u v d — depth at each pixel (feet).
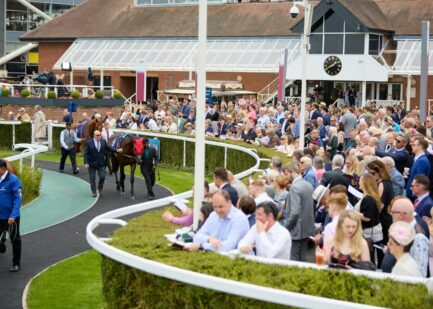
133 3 230.48
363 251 28.94
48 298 43.60
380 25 178.29
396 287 24.82
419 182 36.76
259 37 198.70
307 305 23.73
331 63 178.60
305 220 39.78
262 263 27.91
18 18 273.75
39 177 80.33
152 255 29.63
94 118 92.53
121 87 212.84
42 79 158.61
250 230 31.22
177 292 28.04
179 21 216.54
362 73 175.83
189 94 161.17
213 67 196.44
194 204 35.55
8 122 119.65
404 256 26.78
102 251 30.42
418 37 181.78
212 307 26.84
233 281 25.35
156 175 96.43
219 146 93.25
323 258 28.25
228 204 31.65
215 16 211.41
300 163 49.57
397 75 177.68
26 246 56.54
